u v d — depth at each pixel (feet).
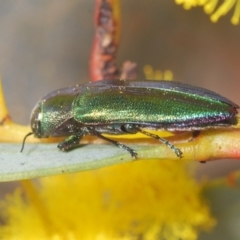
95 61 0.19
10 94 0.35
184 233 0.20
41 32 0.36
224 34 0.35
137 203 0.20
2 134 0.18
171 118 0.17
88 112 0.18
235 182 0.20
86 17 0.36
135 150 0.17
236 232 0.20
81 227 0.20
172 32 0.35
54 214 0.20
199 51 0.35
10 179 0.17
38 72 0.36
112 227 0.20
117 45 0.19
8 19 0.36
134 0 0.36
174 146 0.17
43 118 0.18
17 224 0.20
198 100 0.17
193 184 0.20
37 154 0.17
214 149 0.16
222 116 0.17
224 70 0.35
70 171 0.17
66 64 0.36
